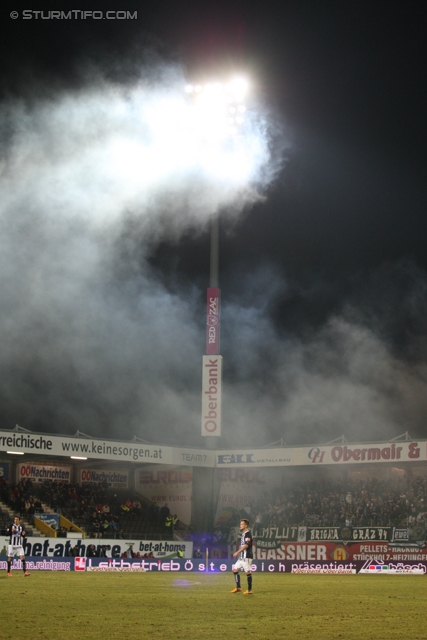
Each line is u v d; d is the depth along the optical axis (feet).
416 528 120.78
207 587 73.31
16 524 89.97
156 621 42.22
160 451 136.36
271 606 52.06
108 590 67.46
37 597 58.49
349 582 88.58
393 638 35.63
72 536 125.59
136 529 139.33
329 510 135.44
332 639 35.19
